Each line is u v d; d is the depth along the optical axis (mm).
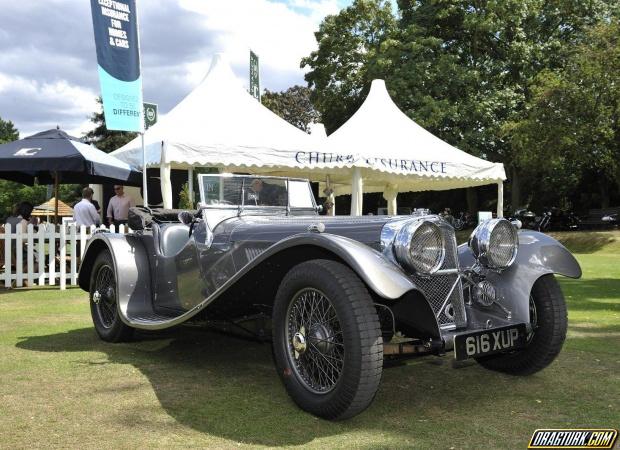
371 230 3359
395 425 2912
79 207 9578
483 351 3172
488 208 32031
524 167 21062
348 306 2793
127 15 8258
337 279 2863
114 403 3215
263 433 2777
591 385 3613
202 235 4246
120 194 10359
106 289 4965
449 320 3369
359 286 2857
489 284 3598
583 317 5957
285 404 3227
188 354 4449
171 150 8977
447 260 3410
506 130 19953
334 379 2965
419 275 3221
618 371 3932
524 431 2830
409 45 22328
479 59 23781
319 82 26453
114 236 4895
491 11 22453
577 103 17828
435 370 4000
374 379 2773
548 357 3682
